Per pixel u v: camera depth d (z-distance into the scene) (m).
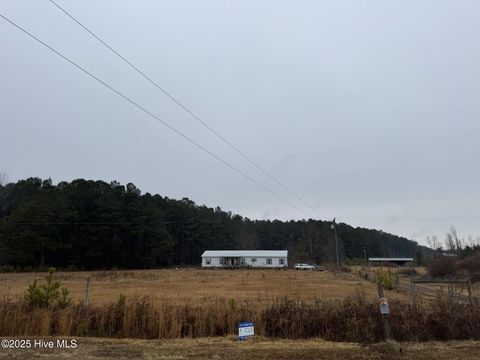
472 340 10.39
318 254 110.19
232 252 78.44
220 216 119.81
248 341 10.04
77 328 11.11
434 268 51.62
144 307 11.58
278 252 77.94
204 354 8.62
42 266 65.75
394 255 155.50
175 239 94.81
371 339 10.24
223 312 11.53
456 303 11.55
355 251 124.31
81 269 70.56
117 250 74.62
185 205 105.00
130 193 83.38
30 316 11.24
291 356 8.52
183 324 11.23
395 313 10.89
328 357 8.47
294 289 27.62
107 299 20.23
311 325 10.87
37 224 67.25
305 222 126.81
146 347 9.30
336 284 33.31
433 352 8.91
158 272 54.91
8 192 88.25
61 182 87.69
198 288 28.28
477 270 44.44
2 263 66.44
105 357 8.30
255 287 29.19
